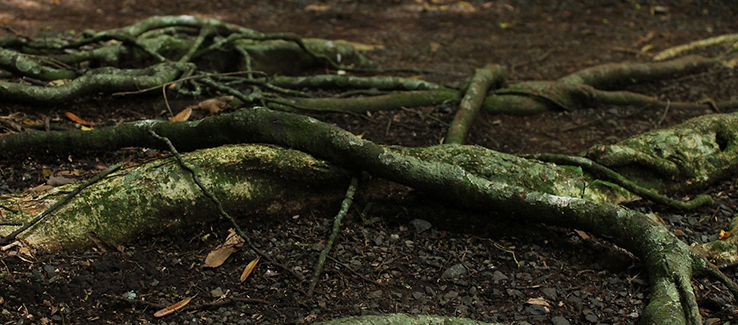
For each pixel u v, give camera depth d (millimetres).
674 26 8570
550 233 3678
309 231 3654
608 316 3111
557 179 3809
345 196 3684
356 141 3582
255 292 3184
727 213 4016
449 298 3217
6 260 3059
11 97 4480
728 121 4473
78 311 2939
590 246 3602
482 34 8117
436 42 7727
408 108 5363
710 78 6617
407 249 3586
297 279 3270
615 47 7719
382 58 7066
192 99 4945
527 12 9102
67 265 3168
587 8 9312
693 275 3191
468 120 4879
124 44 5488
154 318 2959
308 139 3592
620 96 5777
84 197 3314
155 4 8672
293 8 8883
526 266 3486
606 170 3967
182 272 3281
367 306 3121
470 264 3480
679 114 5730
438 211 3807
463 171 3623
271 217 3684
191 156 3521
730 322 3045
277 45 6117
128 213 3359
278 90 5156
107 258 3254
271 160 3564
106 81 4688
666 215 3984
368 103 5250
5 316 2836
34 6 8242
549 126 5383
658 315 2910
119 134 3865
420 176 3605
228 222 3592
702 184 4227
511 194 3572
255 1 9070
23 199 3344
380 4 9250
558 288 3318
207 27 5695
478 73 5430
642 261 3354
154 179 3414
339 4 9156
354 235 3650
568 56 7383
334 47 6465
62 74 4992
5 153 3912
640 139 4242
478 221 3754
